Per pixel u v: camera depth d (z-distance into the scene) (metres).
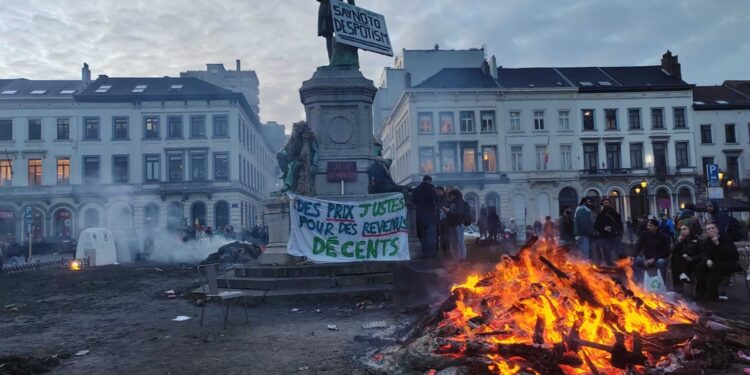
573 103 48.69
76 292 12.38
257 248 19.72
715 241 8.92
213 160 46.00
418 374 4.69
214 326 7.61
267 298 9.19
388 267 10.38
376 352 5.62
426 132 46.56
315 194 11.77
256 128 59.09
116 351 6.36
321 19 13.48
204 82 48.44
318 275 10.16
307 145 11.98
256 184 58.53
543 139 47.91
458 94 46.91
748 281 9.45
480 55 55.72
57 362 5.84
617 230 11.41
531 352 4.60
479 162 46.81
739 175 51.66
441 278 9.36
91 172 45.97
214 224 45.59
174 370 5.42
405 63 55.19
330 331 6.96
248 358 5.77
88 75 49.12
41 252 38.53
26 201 45.56
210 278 7.63
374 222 10.79
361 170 12.45
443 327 5.35
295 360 5.62
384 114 59.19
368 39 12.80
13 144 45.97
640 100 49.81
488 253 15.24
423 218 11.38
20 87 48.31
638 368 4.51
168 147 45.97
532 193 47.38
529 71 51.84
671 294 8.35
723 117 52.09
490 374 4.44
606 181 48.44
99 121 46.12
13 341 7.09
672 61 53.09
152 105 46.16
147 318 8.57
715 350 4.94
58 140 45.94
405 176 49.62
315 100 12.66
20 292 12.64
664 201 49.25
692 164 49.88
